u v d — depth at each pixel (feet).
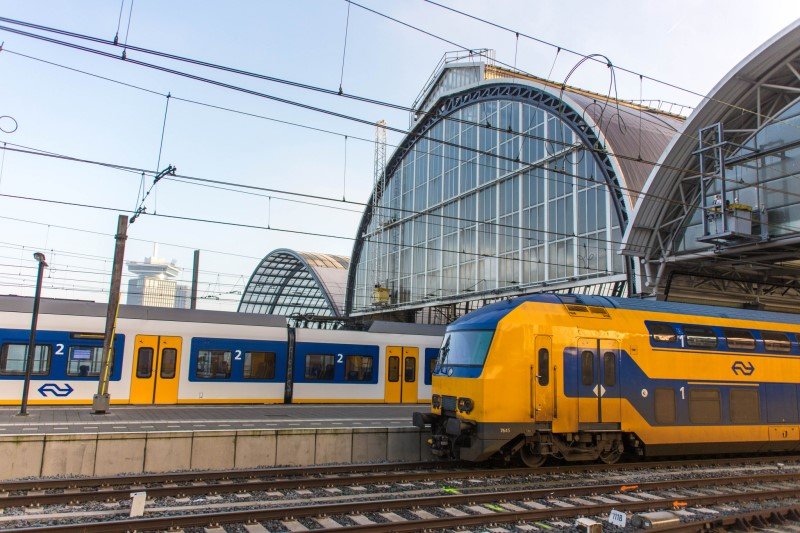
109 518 31.86
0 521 30.55
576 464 50.24
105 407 69.05
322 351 97.25
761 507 37.99
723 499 38.58
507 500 37.24
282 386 92.89
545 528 31.78
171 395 84.28
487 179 150.71
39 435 42.60
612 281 110.73
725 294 116.88
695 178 97.55
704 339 52.90
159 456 45.44
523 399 44.60
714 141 94.89
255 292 286.87
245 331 91.09
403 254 188.03
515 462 50.08
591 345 47.93
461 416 45.47
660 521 31.30
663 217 102.73
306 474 44.45
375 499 37.24
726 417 52.29
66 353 78.28
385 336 102.94
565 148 124.77
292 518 32.12
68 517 31.50
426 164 180.75
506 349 44.93
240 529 30.09
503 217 143.13
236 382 89.25
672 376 50.65
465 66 168.86
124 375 81.15
